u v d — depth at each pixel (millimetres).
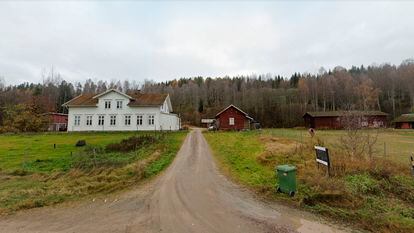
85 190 10250
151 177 12445
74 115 40312
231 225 6758
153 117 39938
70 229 6637
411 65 86750
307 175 10711
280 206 8242
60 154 19281
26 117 42875
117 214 7707
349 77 88938
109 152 19922
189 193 9719
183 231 6410
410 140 26281
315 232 6391
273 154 15641
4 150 21578
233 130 42844
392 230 6742
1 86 85938
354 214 7531
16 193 9773
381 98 78000
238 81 130125
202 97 112688
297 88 97375
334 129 52062
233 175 12516
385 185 10148
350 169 11250
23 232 6504
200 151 20375
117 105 40125
